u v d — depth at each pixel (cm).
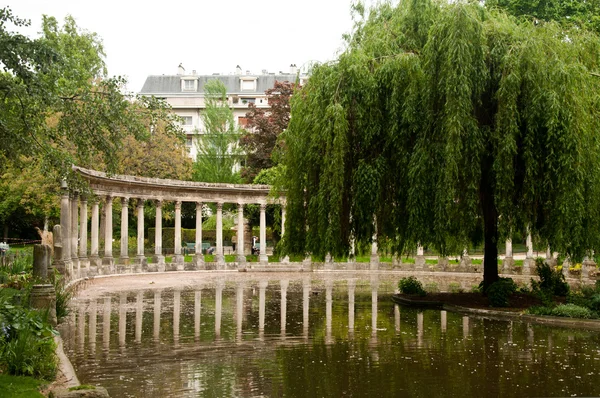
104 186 4797
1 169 2328
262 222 6006
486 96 2627
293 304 3022
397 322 2397
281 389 1373
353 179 2647
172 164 6397
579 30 2858
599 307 2475
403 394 1337
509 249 5262
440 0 2883
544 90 2398
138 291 3647
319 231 2644
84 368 1572
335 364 1627
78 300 3114
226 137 7781
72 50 5481
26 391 1152
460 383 1429
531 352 1791
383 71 2639
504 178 2420
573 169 2345
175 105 10688
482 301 2903
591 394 1340
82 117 2009
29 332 1429
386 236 2959
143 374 1509
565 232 2377
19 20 1823
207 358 1702
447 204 2388
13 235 6638
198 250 5784
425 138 2519
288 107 7275
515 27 2712
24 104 1986
